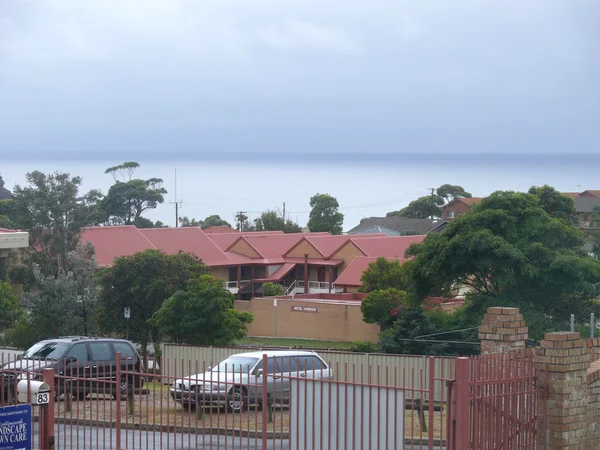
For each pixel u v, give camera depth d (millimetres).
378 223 123375
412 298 45812
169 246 80812
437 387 23047
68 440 15938
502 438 11008
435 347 42594
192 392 18719
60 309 45969
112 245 75812
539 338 39062
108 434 16656
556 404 11461
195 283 42688
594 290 41156
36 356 22766
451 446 10469
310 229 134625
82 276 48375
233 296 46750
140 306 48281
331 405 11297
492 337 12930
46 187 66312
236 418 18516
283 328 61969
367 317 54188
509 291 42469
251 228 146500
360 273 74250
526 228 42969
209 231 115375
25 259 66062
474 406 10648
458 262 42625
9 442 11312
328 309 60000
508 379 11102
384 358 26906
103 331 48719
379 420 10820
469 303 45156
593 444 12078
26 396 12344
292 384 11703
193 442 16016
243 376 20141
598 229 93062
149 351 50500
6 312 50094
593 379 12094
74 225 66062
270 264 83812
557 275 41188
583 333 40156
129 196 135625
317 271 83562
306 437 11445
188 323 40938
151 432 16938
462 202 131250
